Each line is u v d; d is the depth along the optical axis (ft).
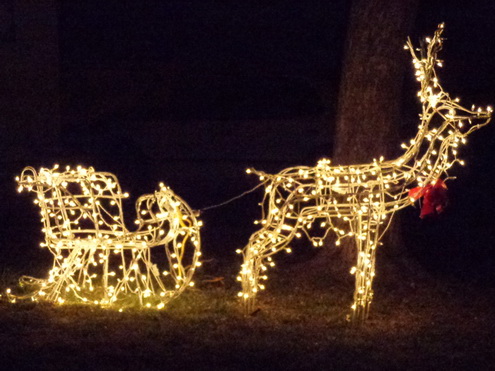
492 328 25.25
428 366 21.44
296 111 56.59
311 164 48.49
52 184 24.72
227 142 53.57
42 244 25.85
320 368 20.89
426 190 24.34
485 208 42.83
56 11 49.73
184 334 23.07
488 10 61.05
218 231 38.68
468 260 34.71
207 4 62.69
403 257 30.32
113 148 48.75
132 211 41.29
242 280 25.50
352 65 29.43
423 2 51.55
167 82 59.77
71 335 22.79
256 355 21.59
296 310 26.27
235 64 60.90
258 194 46.11
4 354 20.95
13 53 48.57
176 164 50.75
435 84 24.07
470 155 51.57
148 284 28.78
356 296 24.62
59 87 50.44
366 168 25.08
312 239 24.68
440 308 27.25
